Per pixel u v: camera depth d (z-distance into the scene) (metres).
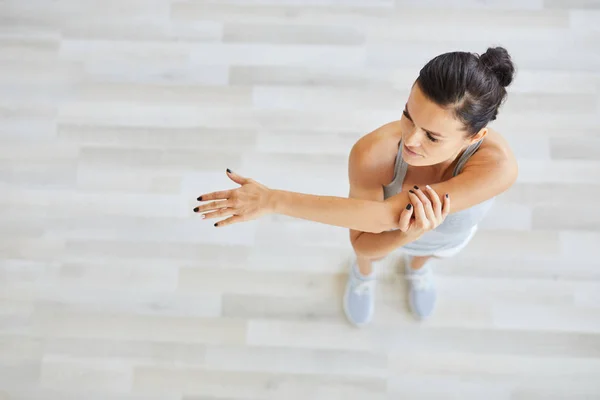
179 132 2.10
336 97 2.11
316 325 1.93
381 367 1.88
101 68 2.17
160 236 2.00
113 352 1.91
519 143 2.05
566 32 2.16
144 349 1.91
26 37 2.21
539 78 2.11
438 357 1.89
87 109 2.13
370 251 1.31
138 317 1.94
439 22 2.18
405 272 1.96
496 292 1.93
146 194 2.04
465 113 0.91
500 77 0.94
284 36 2.18
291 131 2.08
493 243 1.97
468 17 2.18
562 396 1.84
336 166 2.04
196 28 2.20
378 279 1.96
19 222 2.03
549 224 1.98
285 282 1.96
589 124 2.06
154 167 2.06
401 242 1.20
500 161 1.11
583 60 2.13
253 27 2.20
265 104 2.12
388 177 1.21
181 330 1.93
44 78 2.17
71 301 1.96
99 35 2.21
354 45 2.16
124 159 2.07
